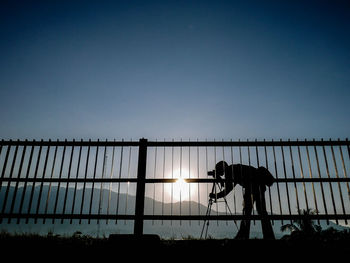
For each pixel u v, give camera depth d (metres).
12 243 3.36
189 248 3.16
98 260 2.88
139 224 4.00
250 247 3.12
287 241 3.36
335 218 3.87
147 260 2.89
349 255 2.84
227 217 4.11
